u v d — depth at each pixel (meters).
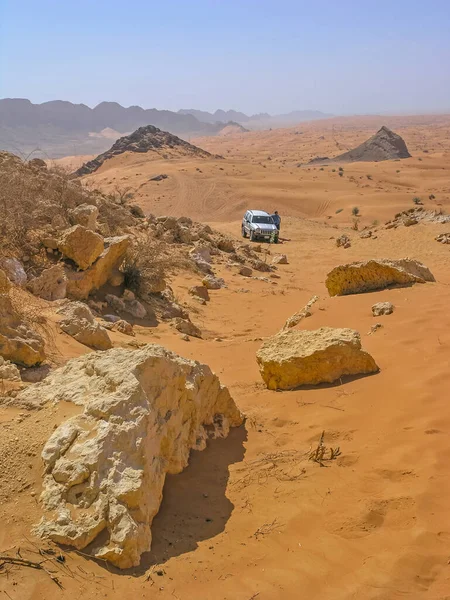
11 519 3.89
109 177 113.62
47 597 3.37
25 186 14.34
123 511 3.87
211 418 6.14
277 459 5.57
